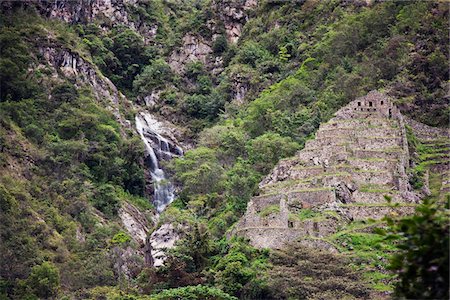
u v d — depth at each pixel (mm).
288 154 152625
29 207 156625
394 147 137250
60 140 191125
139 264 146625
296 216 118938
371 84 170000
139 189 199250
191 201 156500
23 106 195625
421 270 35875
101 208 178125
